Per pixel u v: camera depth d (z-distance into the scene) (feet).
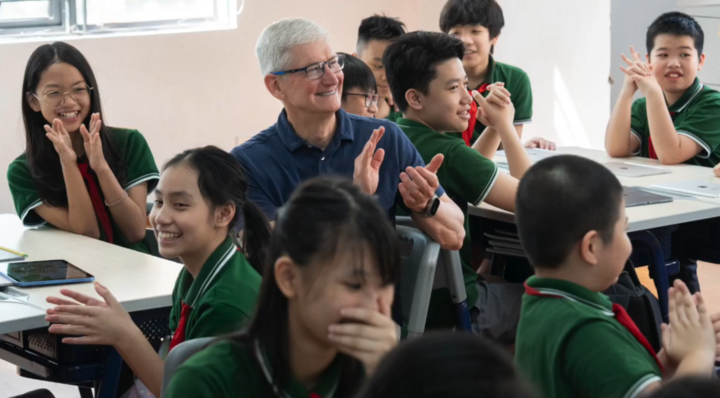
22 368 7.71
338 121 7.70
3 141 14.47
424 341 2.28
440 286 7.72
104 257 7.94
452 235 7.39
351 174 7.63
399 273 3.51
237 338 3.68
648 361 4.21
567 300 4.46
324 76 7.34
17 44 14.37
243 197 5.86
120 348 5.74
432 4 18.78
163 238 5.70
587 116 16.87
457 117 8.30
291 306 3.55
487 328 8.13
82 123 9.16
